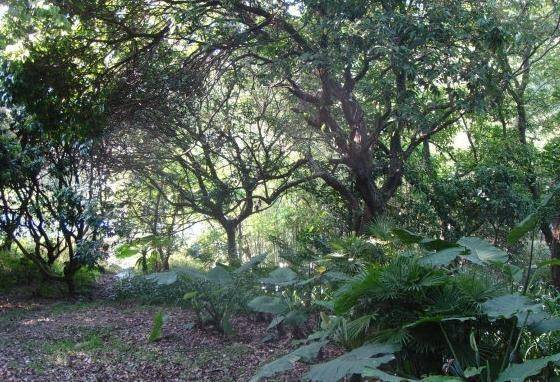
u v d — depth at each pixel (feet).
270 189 53.88
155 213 45.03
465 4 32.78
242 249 48.14
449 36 30.48
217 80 35.70
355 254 24.35
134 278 41.11
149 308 36.45
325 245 38.45
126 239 42.27
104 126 35.35
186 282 34.68
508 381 13.93
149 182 44.14
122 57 37.35
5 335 28.07
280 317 25.39
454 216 44.98
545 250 47.44
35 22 28.09
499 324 16.80
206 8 33.86
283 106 43.34
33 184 39.22
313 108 40.52
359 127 39.17
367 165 40.75
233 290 29.66
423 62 30.14
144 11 33.78
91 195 40.29
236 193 45.50
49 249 41.42
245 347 25.94
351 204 44.14
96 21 33.60
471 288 16.93
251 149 43.96
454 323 16.28
